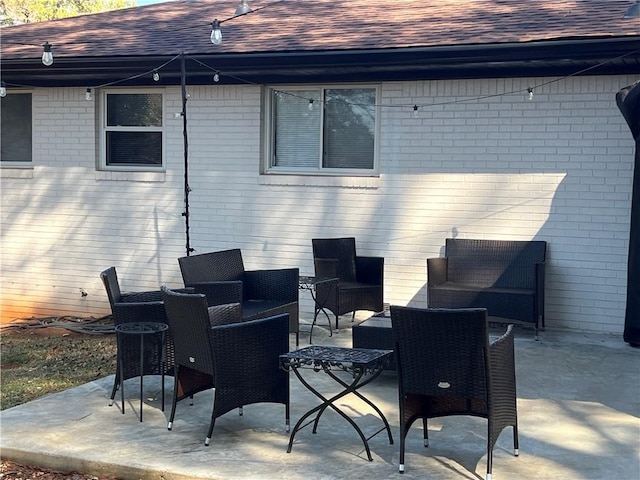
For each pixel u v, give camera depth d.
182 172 9.89
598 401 5.78
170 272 9.99
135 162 10.23
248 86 9.51
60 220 10.47
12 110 10.77
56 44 10.46
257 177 9.51
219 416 4.95
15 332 9.43
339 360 4.61
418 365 4.36
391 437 4.88
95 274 10.35
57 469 4.69
